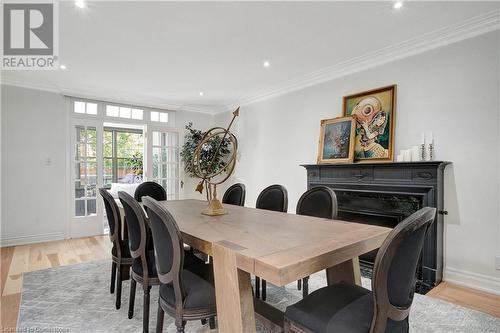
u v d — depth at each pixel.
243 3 2.23
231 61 3.47
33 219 4.29
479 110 2.53
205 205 2.85
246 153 5.34
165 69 3.74
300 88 4.28
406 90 3.04
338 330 1.09
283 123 4.58
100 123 4.94
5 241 4.08
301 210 2.42
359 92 3.49
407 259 1.05
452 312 2.13
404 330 1.17
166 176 5.67
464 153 2.62
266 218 2.03
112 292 2.50
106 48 3.08
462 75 2.63
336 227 1.70
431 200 2.65
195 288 1.46
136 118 5.38
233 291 1.21
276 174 4.71
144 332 1.79
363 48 3.08
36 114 4.32
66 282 2.77
